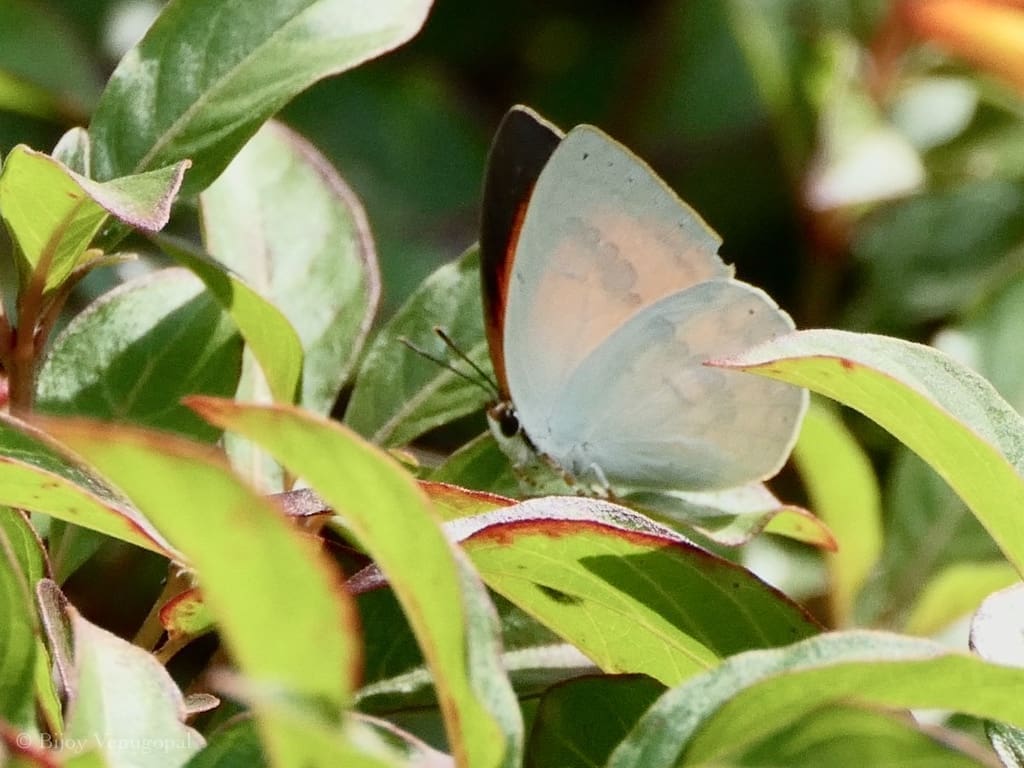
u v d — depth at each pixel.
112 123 0.69
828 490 0.71
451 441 0.73
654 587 0.67
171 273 0.69
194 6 0.69
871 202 0.74
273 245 0.70
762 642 0.67
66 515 0.67
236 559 0.47
